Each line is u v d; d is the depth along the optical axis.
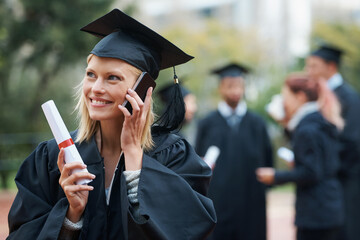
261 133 6.08
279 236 7.31
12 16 14.30
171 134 2.24
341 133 5.39
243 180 5.92
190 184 2.12
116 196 2.05
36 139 13.12
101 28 2.21
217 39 24.42
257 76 16.77
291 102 4.40
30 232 1.97
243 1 47.19
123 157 2.06
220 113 6.11
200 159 2.22
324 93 4.36
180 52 2.17
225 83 6.06
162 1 41.59
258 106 14.20
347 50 19.00
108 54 1.95
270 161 6.15
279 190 12.63
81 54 14.56
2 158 12.55
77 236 2.00
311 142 4.18
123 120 2.12
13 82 16.17
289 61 23.33
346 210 5.33
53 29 13.86
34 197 2.05
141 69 2.02
